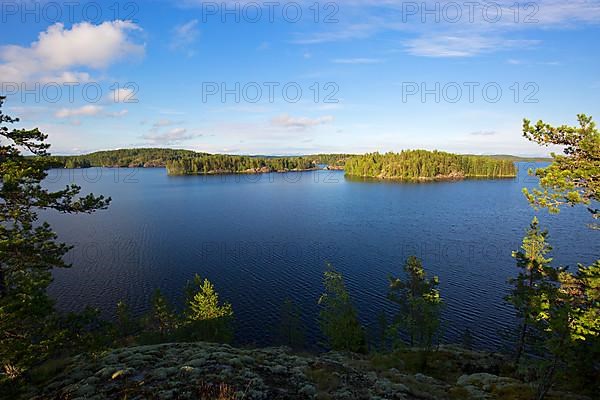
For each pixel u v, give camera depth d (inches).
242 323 1844.2
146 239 3481.8
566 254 2770.7
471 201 5629.9
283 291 2226.9
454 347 1279.5
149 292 2206.0
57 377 564.7
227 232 3759.8
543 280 1000.9
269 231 3784.5
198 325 1418.6
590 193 515.5
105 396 483.5
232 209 5177.2
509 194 6358.3
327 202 5753.0
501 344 1594.5
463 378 902.4
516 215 4458.7
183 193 7106.3
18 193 466.3
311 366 678.5
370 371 735.7
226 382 523.2
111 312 1924.2
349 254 2938.0
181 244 3284.9
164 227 4013.3
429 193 6643.7
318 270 2573.8
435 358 1123.9
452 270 2518.5
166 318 1513.3
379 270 2559.1
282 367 621.3
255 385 526.3
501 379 859.4
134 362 598.9
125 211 5083.7
